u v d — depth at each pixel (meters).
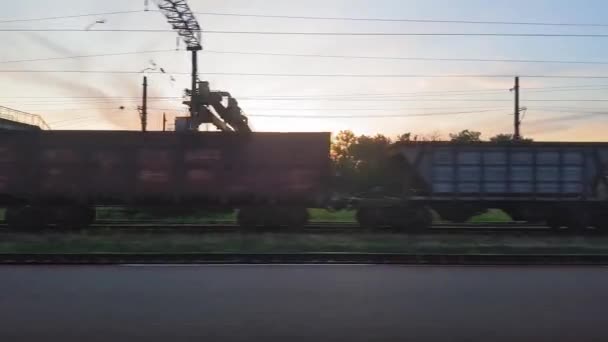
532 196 18.45
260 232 16.69
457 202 18.42
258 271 9.84
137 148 17.67
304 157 17.69
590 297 7.87
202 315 6.74
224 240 14.43
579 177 18.47
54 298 7.59
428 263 10.95
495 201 18.47
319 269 10.12
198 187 17.66
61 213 17.47
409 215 17.72
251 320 6.54
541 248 13.63
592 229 18.84
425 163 18.52
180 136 17.67
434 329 6.22
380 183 18.88
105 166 17.62
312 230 17.27
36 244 13.49
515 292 8.19
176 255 11.02
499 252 12.84
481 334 6.05
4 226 17.83
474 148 18.50
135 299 7.56
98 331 6.05
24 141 17.56
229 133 17.70
